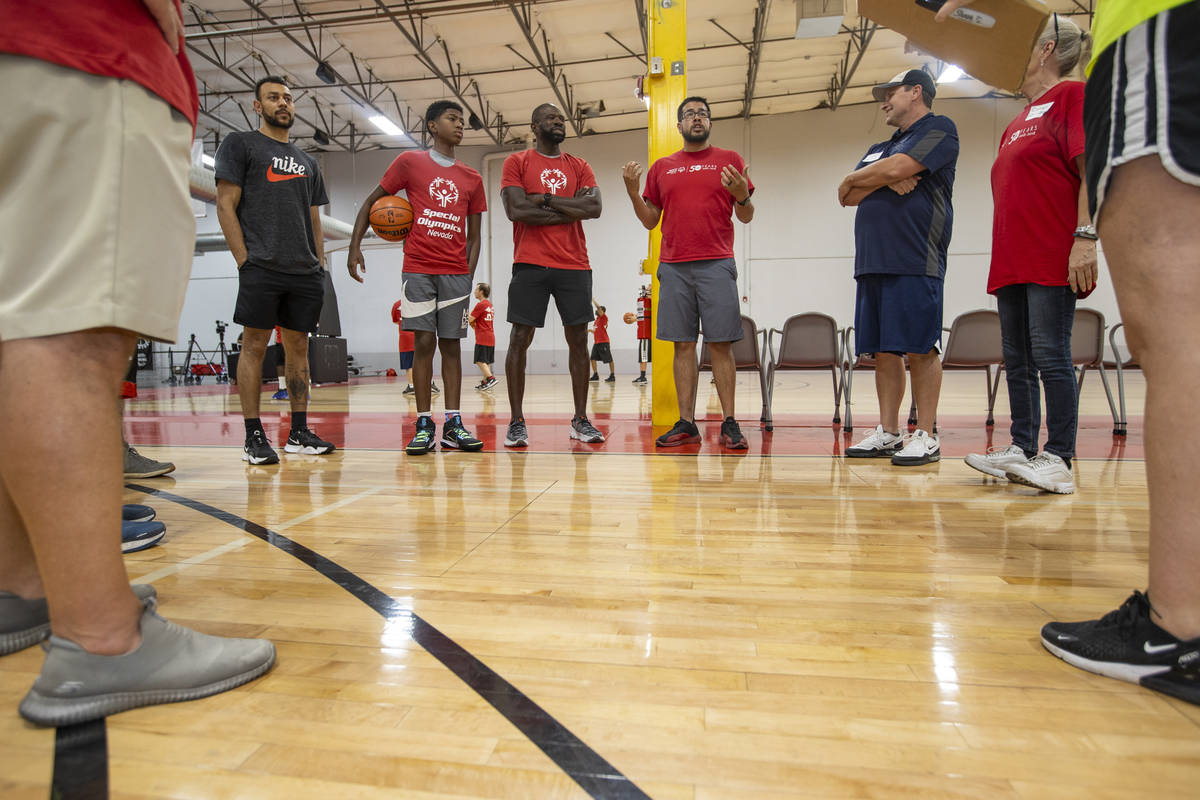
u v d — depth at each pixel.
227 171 2.56
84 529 0.75
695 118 2.94
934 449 2.65
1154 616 0.84
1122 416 3.40
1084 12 9.82
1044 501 1.93
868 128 12.62
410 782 0.66
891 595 1.17
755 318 13.12
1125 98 0.81
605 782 0.65
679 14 3.74
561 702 0.81
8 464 0.72
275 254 2.67
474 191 3.12
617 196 13.76
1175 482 0.81
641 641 0.99
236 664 0.86
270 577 1.29
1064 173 1.98
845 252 12.85
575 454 2.91
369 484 2.26
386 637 1.01
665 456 2.83
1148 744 0.71
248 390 2.73
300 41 10.19
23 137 0.71
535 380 11.72
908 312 2.55
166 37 0.84
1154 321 0.82
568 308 3.18
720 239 2.98
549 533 1.61
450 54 10.64
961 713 0.78
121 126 0.75
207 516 1.80
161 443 3.50
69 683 0.75
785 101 12.49
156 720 0.77
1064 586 1.22
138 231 0.76
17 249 0.71
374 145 14.45
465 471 2.50
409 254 3.00
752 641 0.98
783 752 0.70
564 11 9.45
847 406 3.71
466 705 0.80
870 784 0.65
